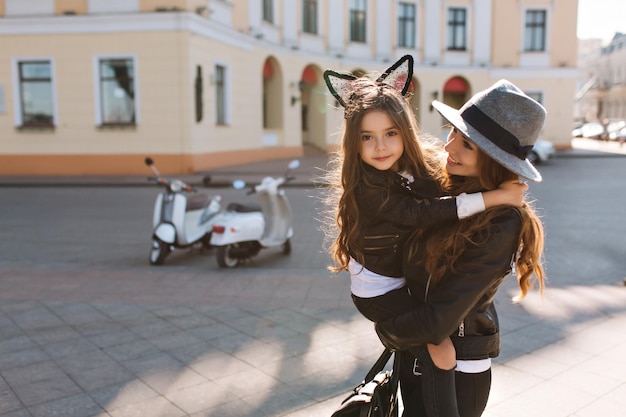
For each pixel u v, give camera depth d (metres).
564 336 4.38
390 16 29.83
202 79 18.83
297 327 4.64
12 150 18.81
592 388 3.52
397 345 1.82
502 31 30.92
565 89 31.03
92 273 6.57
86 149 18.59
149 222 10.50
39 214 11.46
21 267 6.95
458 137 1.83
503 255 1.70
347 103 1.86
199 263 7.43
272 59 24.44
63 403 3.38
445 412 1.79
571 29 30.61
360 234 1.80
